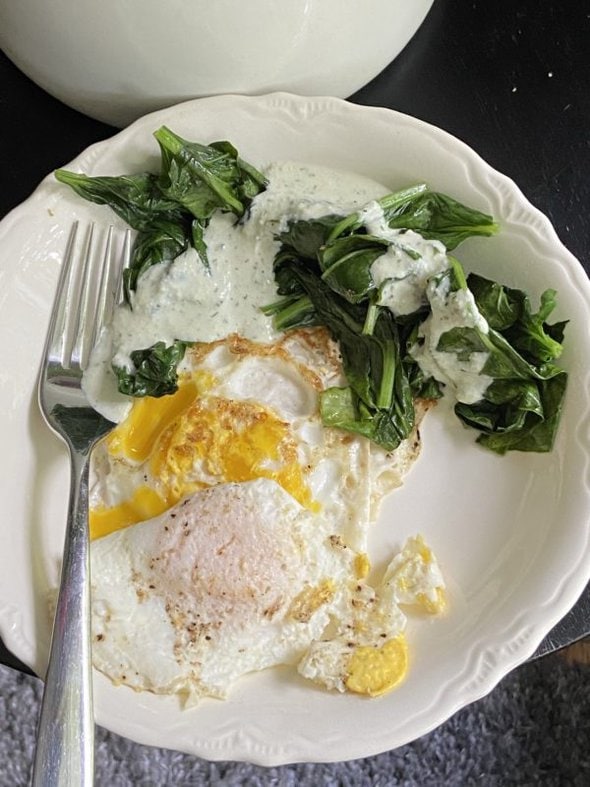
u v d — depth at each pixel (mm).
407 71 307
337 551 265
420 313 258
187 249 267
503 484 269
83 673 240
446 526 270
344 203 266
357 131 264
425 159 265
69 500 261
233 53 248
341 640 260
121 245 271
